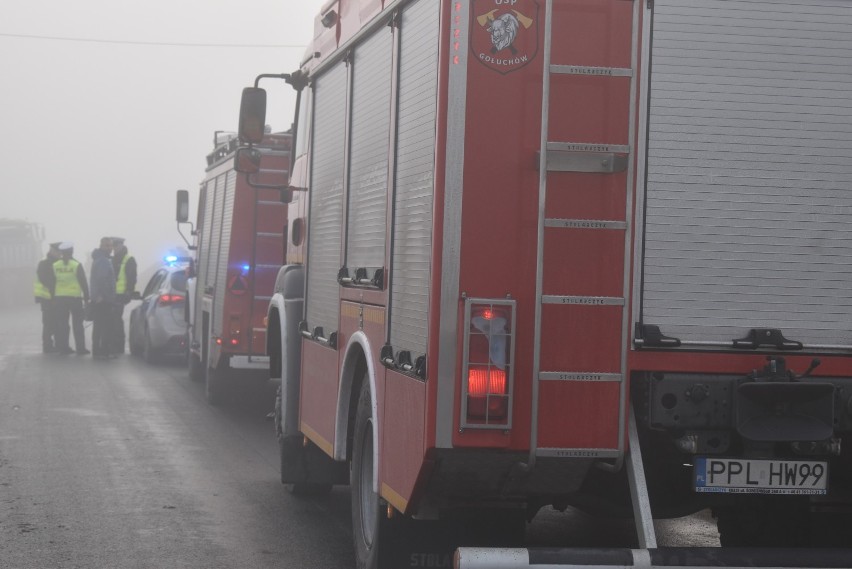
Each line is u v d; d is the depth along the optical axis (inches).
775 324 222.4
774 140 221.9
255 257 596.4
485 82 211.2
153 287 953.5
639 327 218.4
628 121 212.7
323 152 339.3
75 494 389.4
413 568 254.7
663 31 219.0
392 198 251.1
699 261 220.1
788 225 222.5
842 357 223.9
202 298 697.6
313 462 377.1
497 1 211.3
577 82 211.8
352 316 287.4
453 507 237.9
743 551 202.1
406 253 237.3
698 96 219.8
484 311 210.4
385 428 250.2
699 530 355.6
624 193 213.2
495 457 216.1
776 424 220.4
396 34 253.1
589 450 212.1
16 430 534.0
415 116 235.5
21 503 372.8
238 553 314.3
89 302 963.3
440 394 210.5
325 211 331.6
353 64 302.7
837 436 230.5
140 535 332.5
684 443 224.4
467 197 210.8
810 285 222.8
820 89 222.7
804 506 246.7
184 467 446.0
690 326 219.9
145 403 646.5
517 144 211.5
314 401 335.9
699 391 219.6
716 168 220.2
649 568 199.6
